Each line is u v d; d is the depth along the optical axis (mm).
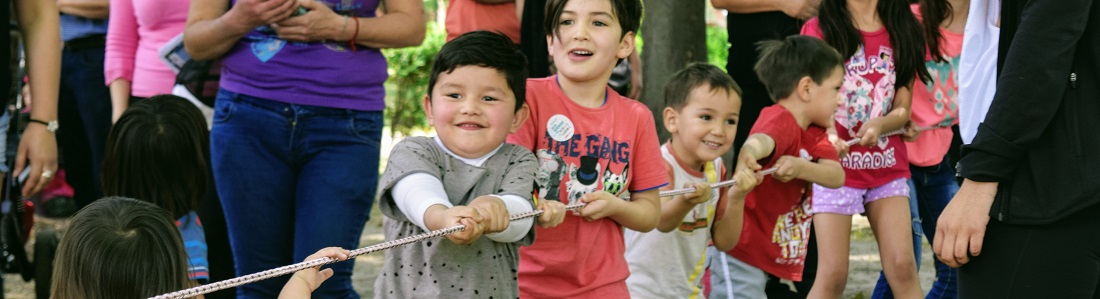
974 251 3609
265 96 4828
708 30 15461
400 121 13984
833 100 5039
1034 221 3500
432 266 3367
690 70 4766
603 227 3988
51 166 4742
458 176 3451
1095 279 3541
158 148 4539
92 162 7129
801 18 6027
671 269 4707
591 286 3943
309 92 4844
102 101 6898
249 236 4875
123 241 2965
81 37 6871
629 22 4047
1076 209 3447
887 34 5434
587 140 3953
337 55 4883
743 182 4578
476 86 3447
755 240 4957
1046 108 3422
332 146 4898
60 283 2998
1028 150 3518
